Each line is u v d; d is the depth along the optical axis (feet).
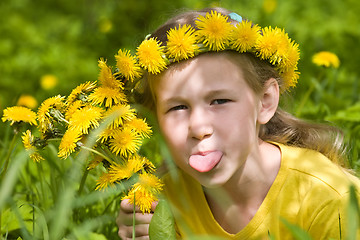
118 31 14.20
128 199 4.94
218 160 4.78
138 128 4.76
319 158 5.10
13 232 5.28
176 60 4.82
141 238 4.97
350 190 4.17
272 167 5.06
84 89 4.88
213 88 4.79
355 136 6.06
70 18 16.17
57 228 4.30
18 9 16.40
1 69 11.69
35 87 11.22
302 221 4.96
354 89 7.45
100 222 5.01
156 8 14.87
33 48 13.35
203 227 5.21
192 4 13.32
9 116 4.72
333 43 10.01
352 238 4.14
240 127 4.82
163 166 5.41
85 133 4.68
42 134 4.80
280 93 5.17
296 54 5.08
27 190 5.55
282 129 5.43
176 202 5.25
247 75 4.88
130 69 4.89
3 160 5.71
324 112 6.43
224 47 4.82
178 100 4.83
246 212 5.09
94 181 5.56
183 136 4.82
